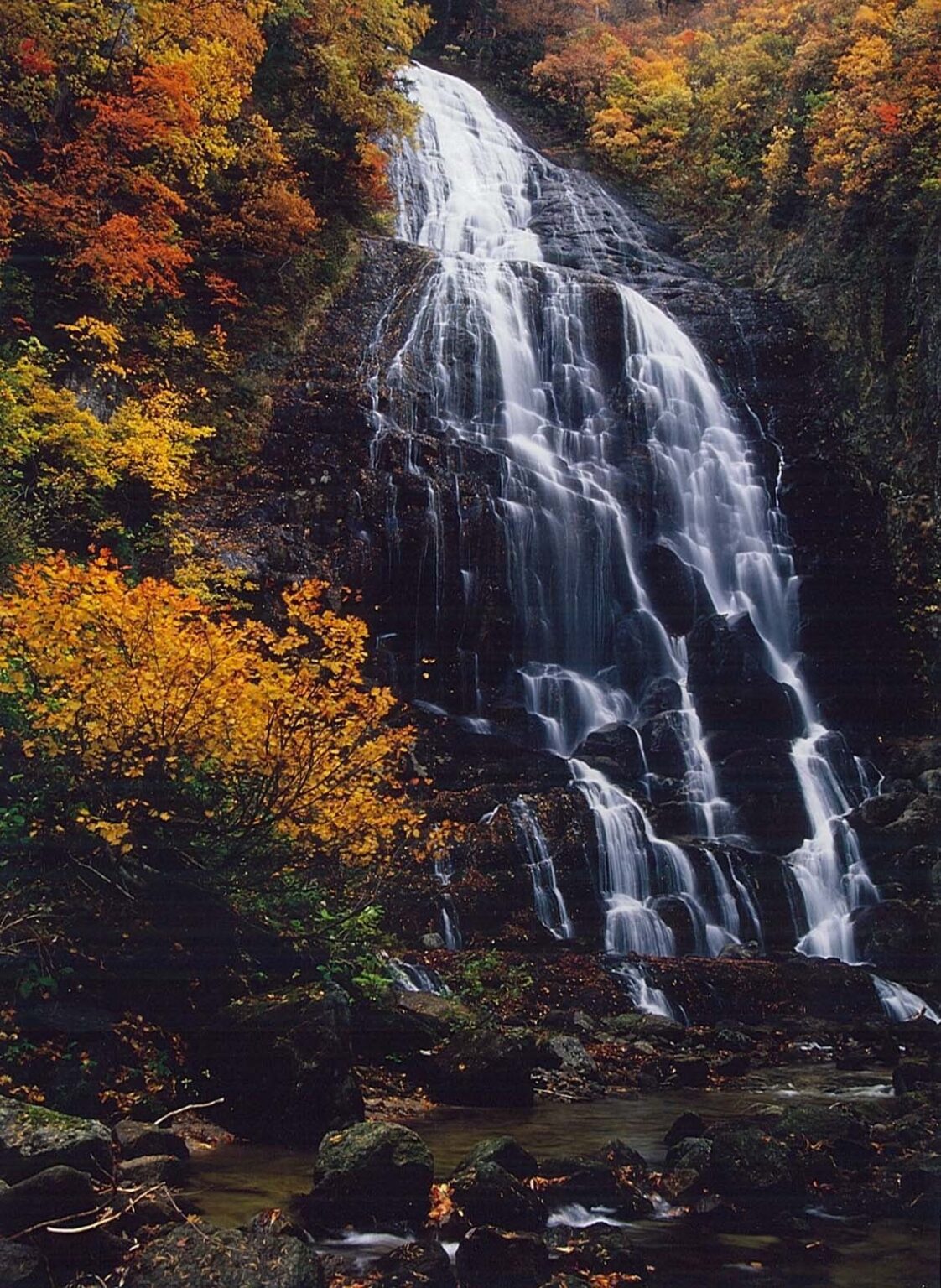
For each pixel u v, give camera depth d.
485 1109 9.27
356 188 27.88
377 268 26.38
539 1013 12.18
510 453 22.84
